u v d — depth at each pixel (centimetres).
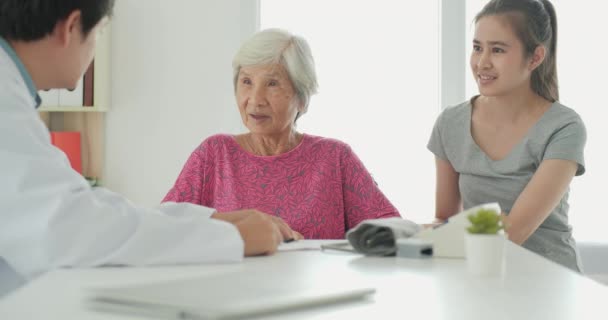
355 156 210
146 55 386
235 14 382
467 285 100
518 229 204
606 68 367
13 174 115
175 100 386
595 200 368
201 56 385
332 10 376
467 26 371
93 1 137
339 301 83
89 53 143
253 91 201
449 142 233
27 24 132
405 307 82
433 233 133
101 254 114
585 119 369
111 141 387
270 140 209
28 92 130
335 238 203
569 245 225
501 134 224
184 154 386
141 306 74
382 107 376
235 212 149
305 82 203
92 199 117
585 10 368
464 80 371
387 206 205
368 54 375
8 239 114
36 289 93
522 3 213
